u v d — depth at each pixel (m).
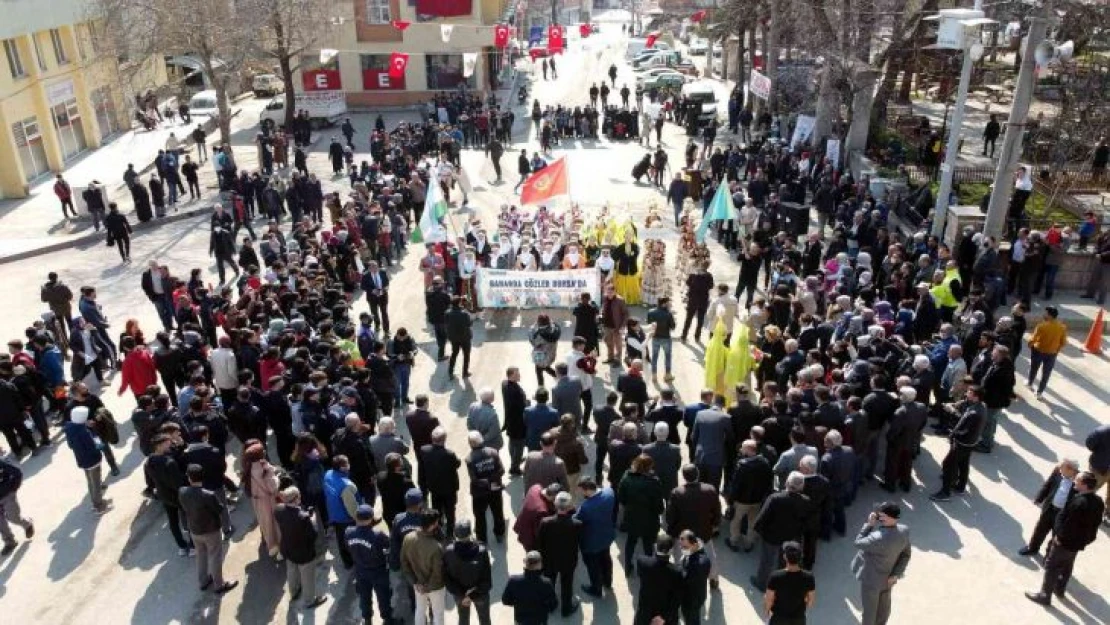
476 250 19.53
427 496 11.54
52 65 33.41
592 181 29.75
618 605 9.71
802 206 22.17
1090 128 24.22
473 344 16.98
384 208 22.94
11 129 29.94
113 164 34.28
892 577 8.60
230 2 31.19
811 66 37.34
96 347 15.73
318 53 42.22
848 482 10.61
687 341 16.94
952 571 10.33
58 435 14.06
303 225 20.20
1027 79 16.34
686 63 54.66
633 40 59.31
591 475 12.03
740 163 27.86
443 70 44.50
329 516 9.98
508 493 11.88
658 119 33.75
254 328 13.81
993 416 12.59
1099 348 16.19
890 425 11.53
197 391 11.59
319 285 16.39
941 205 18.66
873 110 31.56
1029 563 10.48
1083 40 25.62
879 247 18.09
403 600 9.91
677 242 23.12
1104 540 10.96
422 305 19.20
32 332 14.34
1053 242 17.94
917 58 29.42
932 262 16.78
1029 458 12.70
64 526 11.59
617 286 18.53
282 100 40.59
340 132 39.41
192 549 10.99
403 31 43.50
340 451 10.55
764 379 13.79
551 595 8.12
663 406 11.26
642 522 9.62
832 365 12.91
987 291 16.69
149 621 9.78
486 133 35.91
